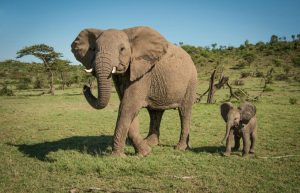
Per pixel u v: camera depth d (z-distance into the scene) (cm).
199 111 1852
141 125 1418
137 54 762
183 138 929
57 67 4353
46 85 5406
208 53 7525
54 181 636
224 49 8700
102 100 691
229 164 751
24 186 605
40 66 5575
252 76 5272
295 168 726
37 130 1290
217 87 2358
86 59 779
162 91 834
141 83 793
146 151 827
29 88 5153
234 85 4225
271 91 3334
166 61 835
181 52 909
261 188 597
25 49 4125
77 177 657
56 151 880
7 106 2300
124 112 786
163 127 1330
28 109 2092
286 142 1006
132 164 706
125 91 788
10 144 1002
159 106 864
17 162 778
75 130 1286
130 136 812
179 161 767
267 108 1936
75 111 1958
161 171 694
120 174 667
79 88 4806
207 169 713
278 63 6281
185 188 596
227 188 599
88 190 583
